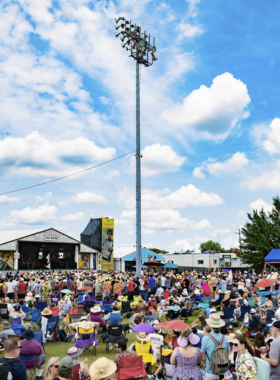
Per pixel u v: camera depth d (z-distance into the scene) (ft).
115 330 35.24
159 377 24.95
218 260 192.24
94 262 176.14
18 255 145.28
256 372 17.44
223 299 52.85
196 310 59.77
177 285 66.64
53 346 36.86
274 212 159.33
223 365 19.39
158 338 28.55
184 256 206.39
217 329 20.18
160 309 47.32
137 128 92.68
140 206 89.35
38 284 68.95
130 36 94.17
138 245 87.45
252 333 37.73
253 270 142.72
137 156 91.35
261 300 53.52
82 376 20.40
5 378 15.11
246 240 157.38
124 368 22.15
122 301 52.85
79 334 34.30
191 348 19.85
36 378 25.71
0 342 30.89
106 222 185.47
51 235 160.04
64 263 168.66
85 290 66.95
